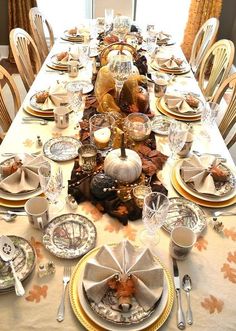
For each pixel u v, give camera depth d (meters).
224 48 2.45
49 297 0.93
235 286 0.99
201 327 0.88
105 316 0.87
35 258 1.01
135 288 0.92
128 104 1.68
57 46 2.72
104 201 1.21
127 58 1.84
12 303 0.92
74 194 1.24
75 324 0.88
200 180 1.31
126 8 4.15
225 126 2.05
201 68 2.62
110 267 0.96
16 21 4.25
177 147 1.44
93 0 4.08
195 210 1.21
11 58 4.52
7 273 0.97
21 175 1.27
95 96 1.84
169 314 0.90
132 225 1.17
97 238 1.11
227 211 1.23
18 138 1.57
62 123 1.65
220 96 2.11
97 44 2.78
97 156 1.41
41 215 1.08
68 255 1.04
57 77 2.21
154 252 1.07
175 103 1.84
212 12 4.05
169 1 4.33
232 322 0.90
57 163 1.42
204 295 0.96
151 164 1.38
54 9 4.43
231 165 1.47
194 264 1.04
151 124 1.70
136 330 0.85
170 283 0.96
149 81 2.17
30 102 1.81
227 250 1.09
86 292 0.91
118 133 1.48
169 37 2.99
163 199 1.13
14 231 1.12
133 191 1.22
